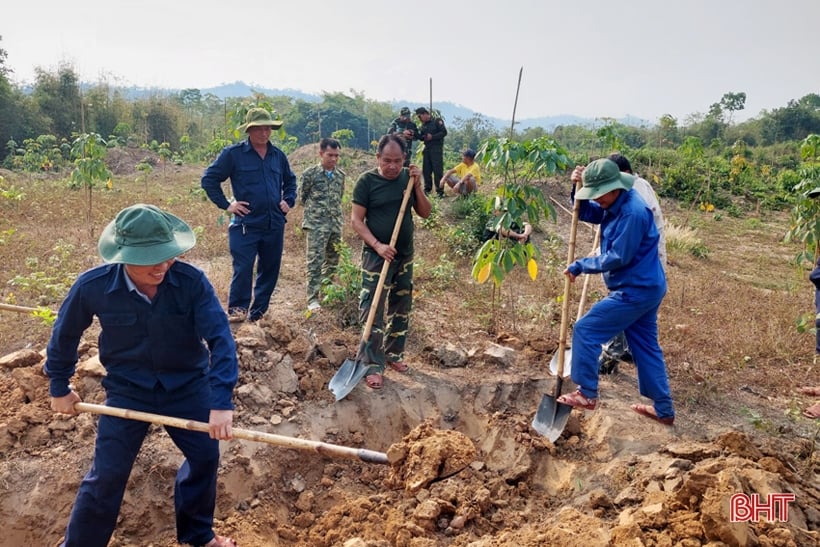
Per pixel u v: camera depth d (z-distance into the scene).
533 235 11.98
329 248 6.91
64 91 28.53
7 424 4.05
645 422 4.63
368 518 3.91
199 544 3.66
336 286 6.17
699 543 3.18
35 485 3.82
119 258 2.86
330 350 5.33
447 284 7.93
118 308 3.04
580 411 4.86
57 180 16.89
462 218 12.07
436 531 3.84
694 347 6.19
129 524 3.84
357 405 4.91
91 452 4.00
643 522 3.38
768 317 7.43
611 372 5.51
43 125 26.23
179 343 3.19
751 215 18.22
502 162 5.64
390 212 4.98
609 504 3.84
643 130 39.41
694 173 19.67
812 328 6.39
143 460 4.00
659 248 5.28
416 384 5.16
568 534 3.40
